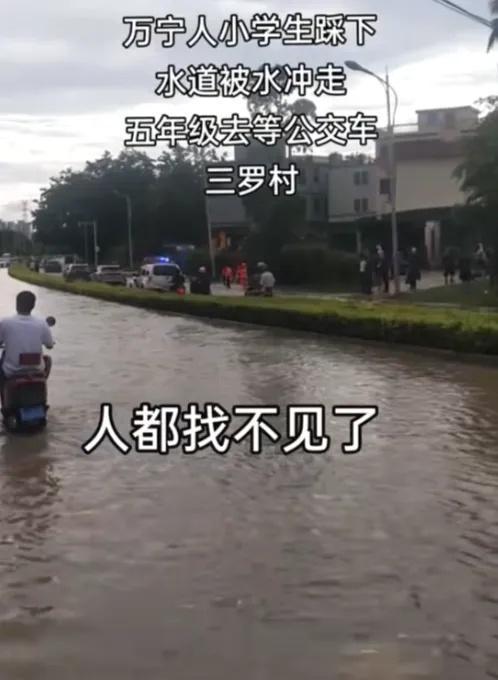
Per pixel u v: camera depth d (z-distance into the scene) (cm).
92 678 498
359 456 1029
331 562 675
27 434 1168
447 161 6241
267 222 5988
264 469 970
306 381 1628
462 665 508
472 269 4791
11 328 1188
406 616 575
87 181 12194
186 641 542
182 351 2178
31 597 612
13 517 799
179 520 786
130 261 9681
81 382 1638
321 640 541
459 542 720
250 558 686
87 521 786
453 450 1058
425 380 1638
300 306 2809
